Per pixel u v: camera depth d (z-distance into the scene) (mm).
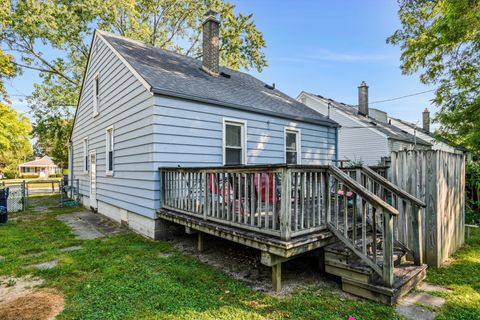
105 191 8148
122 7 14445
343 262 3031
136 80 5984
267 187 3189
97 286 3133
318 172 3332
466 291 2953
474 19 6559
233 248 4703
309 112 9320
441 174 3852
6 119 12758
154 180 5312
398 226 3928
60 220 7660
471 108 7344
